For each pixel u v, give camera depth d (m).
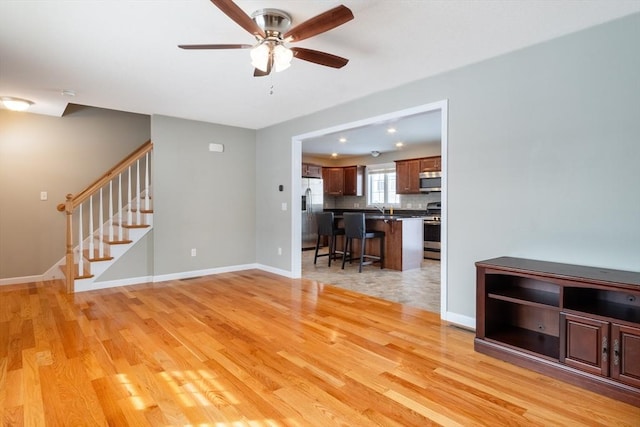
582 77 2.48
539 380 2.23
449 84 3.23
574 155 2.52
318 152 8.70
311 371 2.35
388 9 2.17
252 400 2.00
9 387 2.12
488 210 3.00
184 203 5.12
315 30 1.99
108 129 5.36
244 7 2.15
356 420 1.83
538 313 2.73
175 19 2.27
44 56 2.85
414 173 7.81
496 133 2.93
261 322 3.27
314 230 8.45
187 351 2.64
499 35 2.54
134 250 4.77
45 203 4.92
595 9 2.19
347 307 3.74
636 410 1.91
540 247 2.71
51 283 4.77
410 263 5.89
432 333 3.02
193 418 1.84
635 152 2.27
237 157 5.65
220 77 3.35
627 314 2.09
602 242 2.42
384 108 3.79
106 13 2.19
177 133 5.02
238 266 5.72
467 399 2.02
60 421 1.80
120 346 2.72
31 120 4.80
